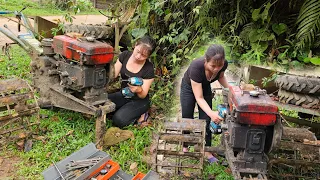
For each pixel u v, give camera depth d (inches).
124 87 151.3
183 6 181.8
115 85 166.4
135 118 149.9
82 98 142.7
